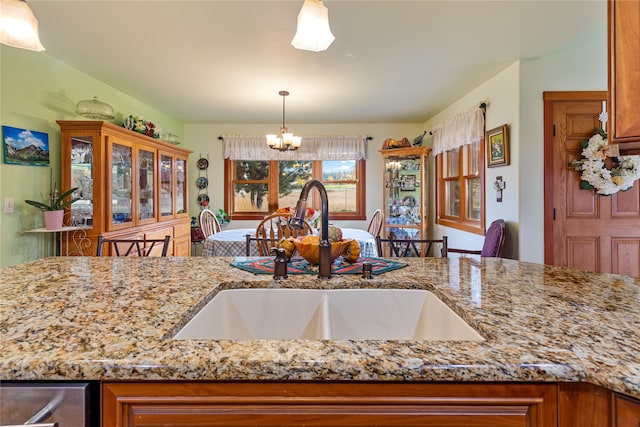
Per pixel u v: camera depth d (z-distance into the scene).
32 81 2.55
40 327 0.71
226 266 1.37
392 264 1.40
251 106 4.15
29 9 1.21
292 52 2.62
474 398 0.58
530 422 0.58
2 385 0.57
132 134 3.10
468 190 3.87
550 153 2.77
